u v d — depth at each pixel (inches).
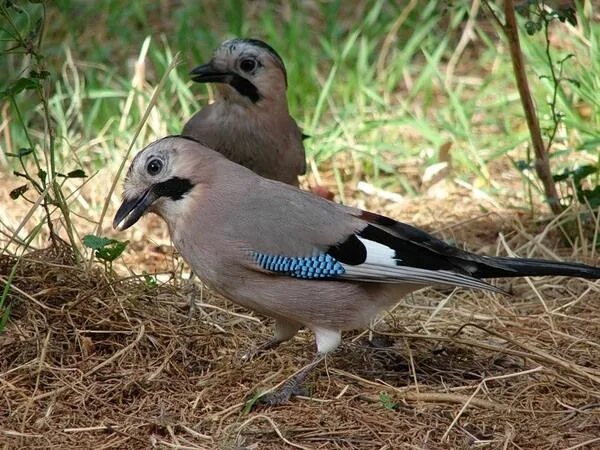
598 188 499.5
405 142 619.5
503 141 601.3
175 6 735.7
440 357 384.8
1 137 605.6
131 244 508.4
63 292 386.6
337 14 726.5
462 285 346.0
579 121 584.1
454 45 703.7
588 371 365.7
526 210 531.8
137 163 352.2
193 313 404.8
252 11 733.9
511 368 378.0
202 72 470.6
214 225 347.3
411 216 541.3
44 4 415.8
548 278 457.4
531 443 324.8
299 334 399.5
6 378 349.7
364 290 354.0
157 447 316.2
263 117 476.1
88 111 633.6
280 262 344.2
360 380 358.3
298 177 529.7
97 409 337.4
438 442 324.2
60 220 451.8
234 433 322.3
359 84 637.9
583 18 611.5
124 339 375.2
